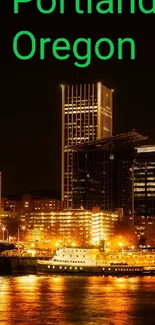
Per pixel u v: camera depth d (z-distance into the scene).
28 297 168.38
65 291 186.38
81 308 146.50
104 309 145.25
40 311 141.12
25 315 135.38
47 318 131.50
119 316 135.00
